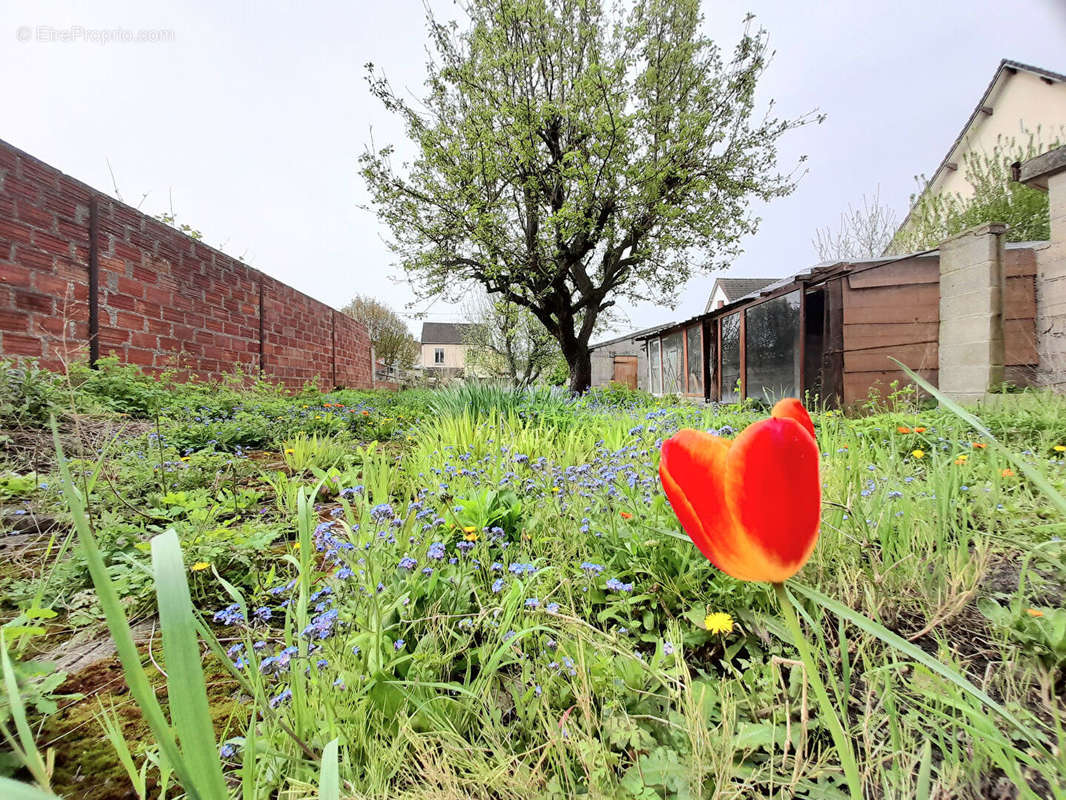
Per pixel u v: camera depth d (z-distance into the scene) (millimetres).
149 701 412
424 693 871
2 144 3689
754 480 370
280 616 1318
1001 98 12867
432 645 991
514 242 10930
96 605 1327
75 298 4285
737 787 697
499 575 1312
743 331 8078
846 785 701
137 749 838
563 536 1526
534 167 10211
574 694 826
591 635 970
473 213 9633
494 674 997
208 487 2438
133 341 4988
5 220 3707
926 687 830
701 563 1210
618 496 1653
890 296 5133
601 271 11875
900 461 2066
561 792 705
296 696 810
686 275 12727
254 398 5691
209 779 431
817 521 389
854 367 5168
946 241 4727
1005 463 1982
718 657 1052
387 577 1176
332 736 765
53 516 1900
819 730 816
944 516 1248
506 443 2914
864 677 842
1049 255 4180
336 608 1021
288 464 2934
